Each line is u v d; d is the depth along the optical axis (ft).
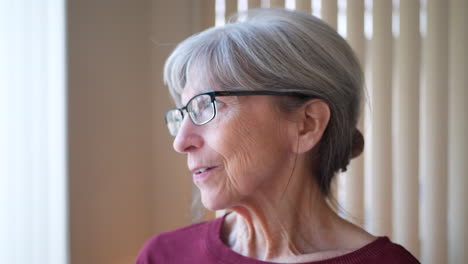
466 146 5.41
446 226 5.28
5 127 3.52
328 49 2.30
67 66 3.57
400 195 4.99
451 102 5.41
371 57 4.81
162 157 4.23
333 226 2.56
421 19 5.17
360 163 4.63
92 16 3.73
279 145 2.32
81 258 3.71
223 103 2.24
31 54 3.60
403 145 4.98
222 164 2.30
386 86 4.82
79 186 3.67
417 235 5.03
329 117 2.33
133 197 4.05
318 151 2.54
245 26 2.33
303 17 2.35
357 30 4.66
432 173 5.21
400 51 4.99
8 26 3.52
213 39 2.32
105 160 3.84
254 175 2.28
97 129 3.78
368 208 4.81
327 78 2.28
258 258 2.59
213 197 2.33
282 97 2.26
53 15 3.62
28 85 3.59
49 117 3.64
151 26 4.14
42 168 3.63
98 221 3.81
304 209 2.52
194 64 2.32
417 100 5.02
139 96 4.07
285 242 2.48
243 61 2.19
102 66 3.80
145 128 4.12
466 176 5.41
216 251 2.66
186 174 4.36
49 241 3.64
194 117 2.30
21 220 3.58
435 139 5.20
